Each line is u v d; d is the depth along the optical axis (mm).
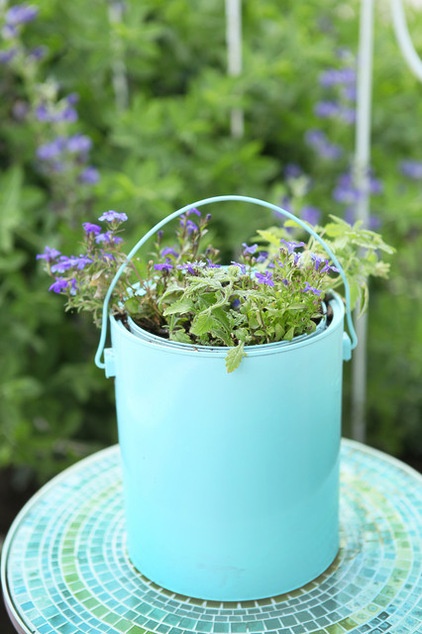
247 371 800
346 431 2164
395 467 1153
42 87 1841
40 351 2004
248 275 879
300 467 865
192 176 1997
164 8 2127
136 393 859
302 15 2223
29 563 966
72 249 1810
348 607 880
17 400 1877
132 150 1972
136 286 986
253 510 862
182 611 885
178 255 990
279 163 2271
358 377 1878
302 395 837
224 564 888
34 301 1870
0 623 1800
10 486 2223
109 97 2156
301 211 1791
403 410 2223
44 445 1946
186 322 901
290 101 2133
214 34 2201
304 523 894
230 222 1975
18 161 2018
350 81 2018
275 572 897
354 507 1066
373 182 1959
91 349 2072
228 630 847
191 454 842
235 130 2035
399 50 2164
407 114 2211
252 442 831
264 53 2137
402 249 2117
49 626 854
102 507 1079
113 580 938
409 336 2064
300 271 859
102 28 1944
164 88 2232
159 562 915
